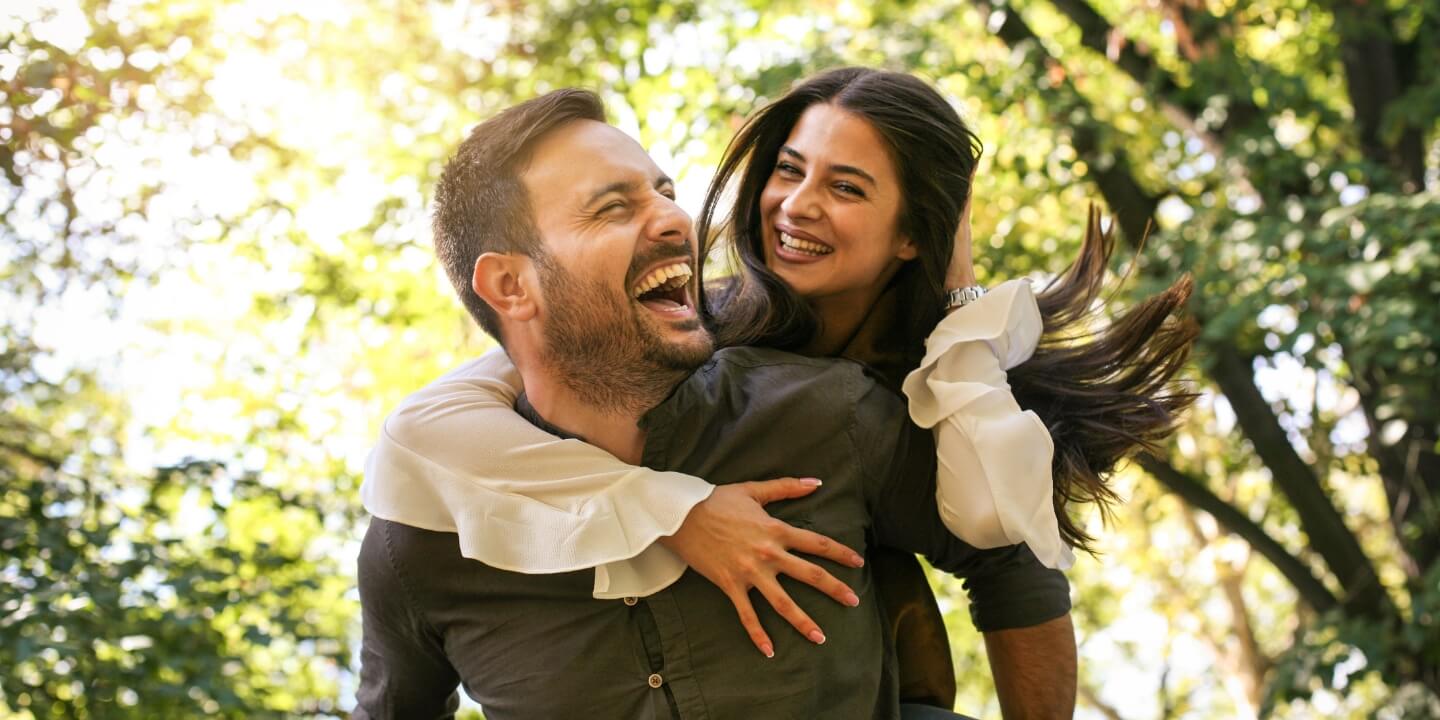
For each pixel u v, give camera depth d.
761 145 2.27
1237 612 11.70
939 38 7.29
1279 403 7.32
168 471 5.60
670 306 1.92
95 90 5.42
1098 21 7.21
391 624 2.10
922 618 2.24
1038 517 2.01
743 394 2.06
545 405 2.00
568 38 8.05
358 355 8.80
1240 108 6.87
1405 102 6.46
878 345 2.30
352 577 6.48
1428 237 5.90
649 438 1.99
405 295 8.43
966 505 2.03
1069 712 2.29
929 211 2.19
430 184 8.12
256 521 7.37
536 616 1.98
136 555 5.22
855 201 2.16
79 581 4.96
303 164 7.81
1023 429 2.02
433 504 2.00
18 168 5.30
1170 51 7.90
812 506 2.01
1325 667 6.56
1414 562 7.00
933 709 2.21
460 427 2.00
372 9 7.95
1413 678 6.61
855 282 2.20
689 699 1.92
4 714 4.83
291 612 5.72
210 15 6.56
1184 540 11.76
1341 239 6.02
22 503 5.49
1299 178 6.65
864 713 1.99
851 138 2.17
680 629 1.94
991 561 2.24
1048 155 7.16
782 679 1.92
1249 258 6.10
